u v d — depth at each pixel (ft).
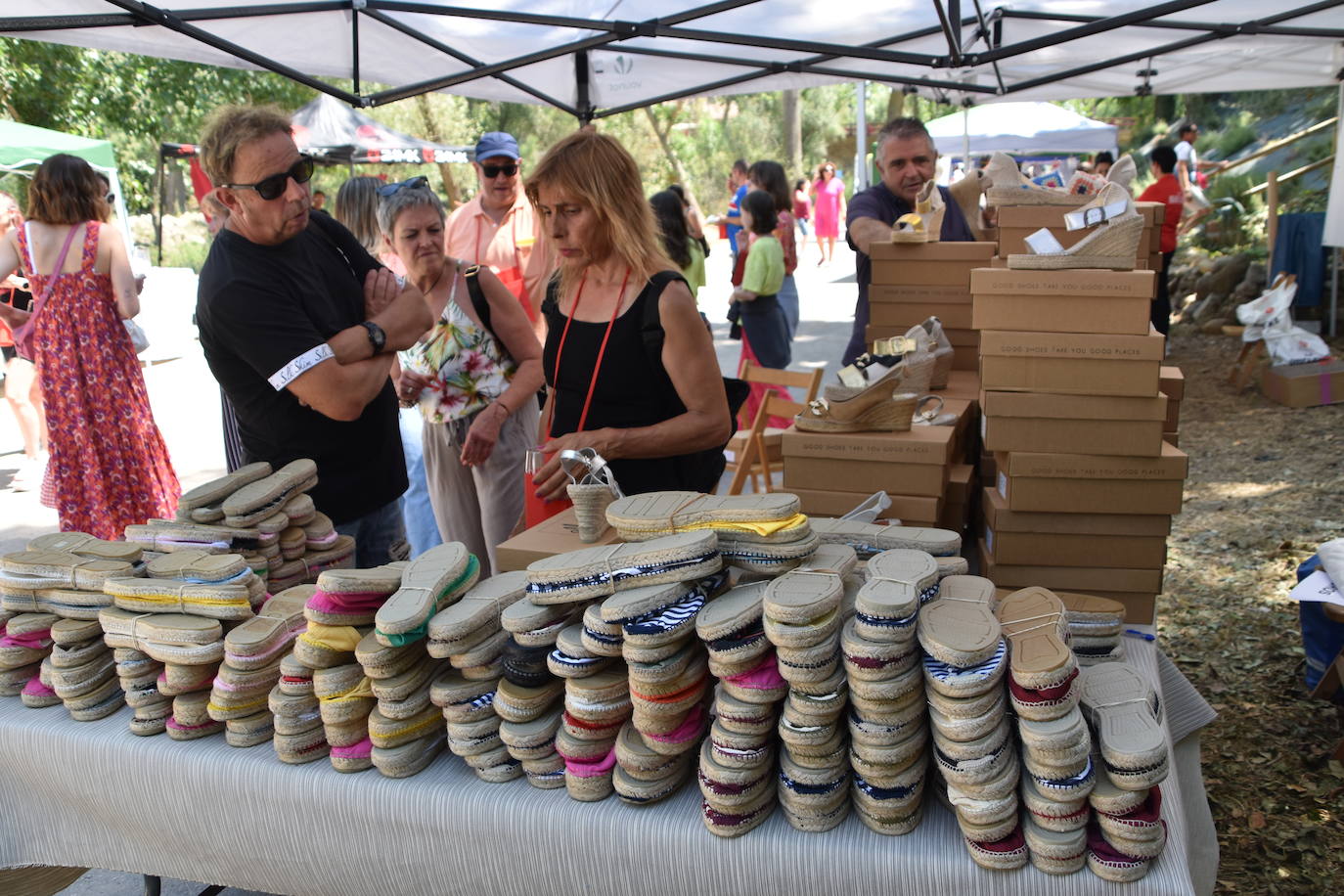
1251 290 33.09
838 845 5.04
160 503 14.30
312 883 6.05
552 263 14.39
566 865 5.42
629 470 8.08
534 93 16.31
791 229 24.67
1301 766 10.07
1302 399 23.49
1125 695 5.06
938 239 12.00
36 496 20.77
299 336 7.58
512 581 6.06
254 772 5.95
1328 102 47.57
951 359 11.14
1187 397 25.76
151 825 6.32
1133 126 65.10
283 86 54.75
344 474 8.56
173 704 6.27
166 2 10.43
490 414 10.48
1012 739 4.91
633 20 13.35
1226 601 13.96
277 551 7.26
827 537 6.51
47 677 6.54
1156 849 4.57
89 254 13.47
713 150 98.48
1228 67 21.07
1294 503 17.47
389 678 5.67
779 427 22.26
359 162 37.22
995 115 40.93
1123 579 8.00
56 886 7.50
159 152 41.50
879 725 4.87
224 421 11.22
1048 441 7.87
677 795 5.47
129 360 14.02
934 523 8.56
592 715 5.30
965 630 4.86
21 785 6.66
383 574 5.95
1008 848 4.75
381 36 13.25
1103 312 7.58
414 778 5.76
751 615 4.97
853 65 17.62
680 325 7.73
